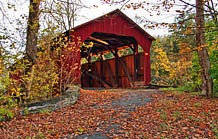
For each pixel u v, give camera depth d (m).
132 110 7.79
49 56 9.70
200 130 5.63
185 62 15.10
